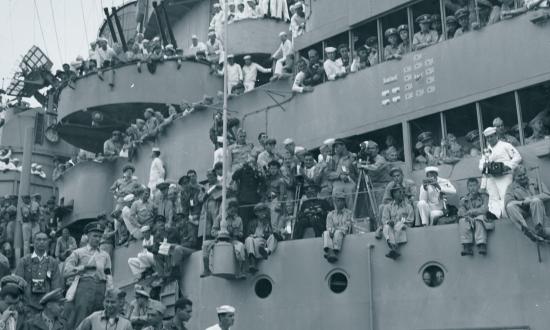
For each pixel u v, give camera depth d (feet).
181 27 99.81
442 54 58.49
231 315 37.29
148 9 105.29
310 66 68.33
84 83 89.97
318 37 69.51
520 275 44.86
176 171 77.20
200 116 76.28
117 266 68.54
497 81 55.06
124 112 91.30
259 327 52.39
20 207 82.33
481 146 54.85
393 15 64.44
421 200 50.37
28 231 80.84
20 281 37.27
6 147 112.88
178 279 58.03
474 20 58.44
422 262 48.01
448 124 60.64
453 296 46.62
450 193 51.47
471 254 46.50
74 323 46.68
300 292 51.57
